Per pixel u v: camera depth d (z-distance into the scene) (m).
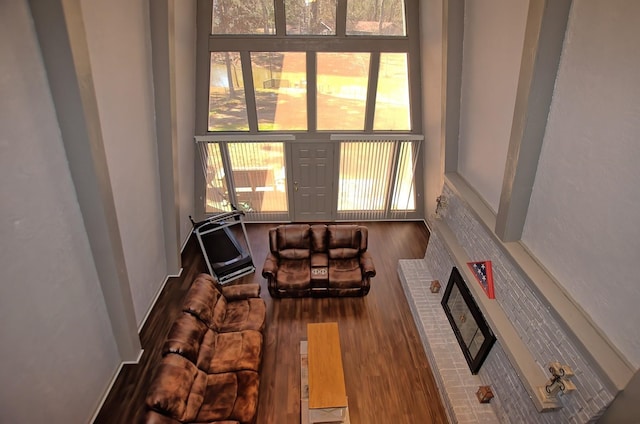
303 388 4.20
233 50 6.33
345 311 5.41
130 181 4.45
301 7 6.20
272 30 6.34
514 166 3.43
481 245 4.36
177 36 5.36
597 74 2.62
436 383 4.38
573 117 2.89
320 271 5.55
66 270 3.30
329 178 7.40
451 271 5.05
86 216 3.48
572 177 2.96
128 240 4.50
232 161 7.16
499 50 3.95
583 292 2.93
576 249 2.98
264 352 4.75
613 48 2.46
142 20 4.35
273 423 3.95
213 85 6.60
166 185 5.37
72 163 3.22
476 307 4.25
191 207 7.00
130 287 4.61
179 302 5.47
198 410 3.51
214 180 7.30
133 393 4.14
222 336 4.32
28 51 2.70
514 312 3.67
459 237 4.99
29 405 2.87
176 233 5.73
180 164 6.14
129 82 4.21
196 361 3.85
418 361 4.66
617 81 2.46
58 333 3.22
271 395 4.22
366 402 4.16
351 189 7.54
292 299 5.61
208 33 6.23
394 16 6.38
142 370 4.40
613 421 2.53
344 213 7.70
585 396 2.75
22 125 2.69
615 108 2.49
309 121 6.91
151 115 4.87
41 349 3.00
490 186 4.41
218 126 6.90
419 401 4.20
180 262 6.07
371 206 7.70
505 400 3.71
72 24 2.79
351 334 5.02
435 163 6.43
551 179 3.23
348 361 4.64
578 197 2.91
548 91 3.05
